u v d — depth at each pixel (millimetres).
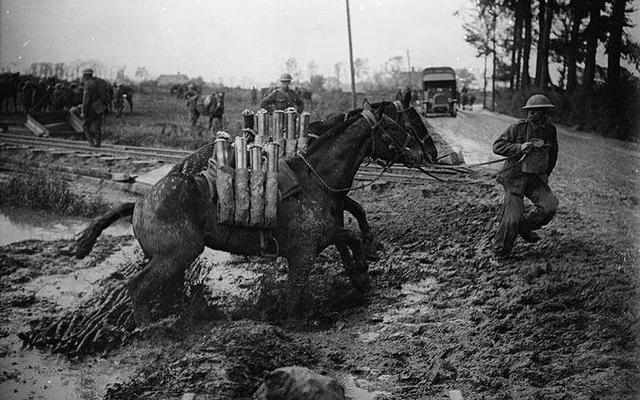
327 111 31641
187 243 6391
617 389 5309
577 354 6012
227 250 6664
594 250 8859
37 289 8008
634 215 10945
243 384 5402
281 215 6652
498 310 7066
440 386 5570
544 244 9164
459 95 40500
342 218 7324
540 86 31719
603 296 7160
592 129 24906
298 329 6797
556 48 31734
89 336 6363
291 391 4996
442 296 7598
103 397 5465
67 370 5965
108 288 7609
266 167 6562
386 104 7348
